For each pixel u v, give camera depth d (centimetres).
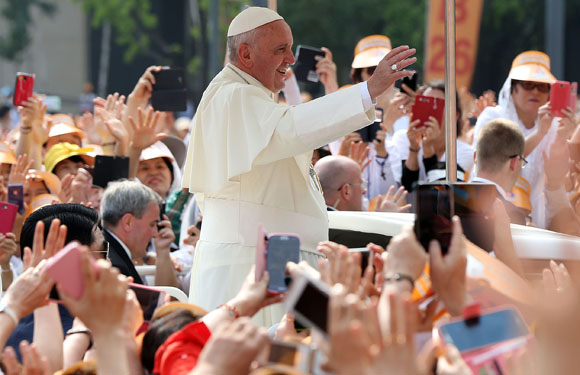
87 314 884
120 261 1828
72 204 1495
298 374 862
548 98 2355
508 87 2369
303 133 1487
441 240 1054
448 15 1441
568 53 10094
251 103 1548
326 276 1015
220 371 821
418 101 2323
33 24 15075
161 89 2467
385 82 1465
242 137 1549
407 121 2805
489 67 10031
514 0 9750
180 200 2398
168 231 1909
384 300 812
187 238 2083
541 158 2217
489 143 1814
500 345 867
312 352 899
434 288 977
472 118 3444
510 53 10038
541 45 9906
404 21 9594
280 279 1077
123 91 12238
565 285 1070
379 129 2434
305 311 857
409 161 2352
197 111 1638
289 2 10012
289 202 1595
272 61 1644
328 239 1634
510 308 888
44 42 15412
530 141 2216
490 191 1178
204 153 1622
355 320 779
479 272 1053
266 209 1583
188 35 9931
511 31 9969
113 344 886
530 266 1327
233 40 1655
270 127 1508
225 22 7869
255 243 1584
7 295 1077
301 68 2605
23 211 2145
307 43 9994
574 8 9969
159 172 2506
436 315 1015
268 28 1636
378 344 772
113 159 2239
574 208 2198
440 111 2328
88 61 12756
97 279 885
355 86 1483
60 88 15450
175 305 1109
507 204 1806
